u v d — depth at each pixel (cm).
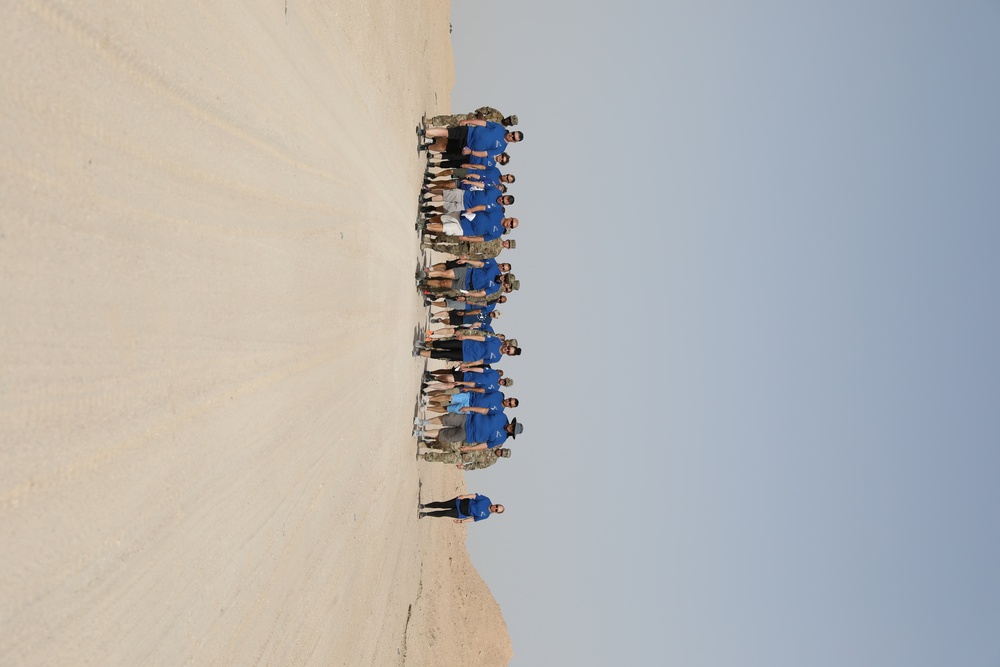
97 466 410
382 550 1307
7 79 337
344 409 959
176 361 493
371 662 1234
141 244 446
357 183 1003
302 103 748
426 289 1731
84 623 404
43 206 361
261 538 662
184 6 490
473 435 1705
